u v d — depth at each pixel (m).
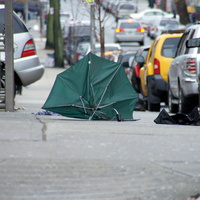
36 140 18.09
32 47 34.75
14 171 14.47
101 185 13.73
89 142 18.19
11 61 28.89
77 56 90.62
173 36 42.28
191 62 34.94
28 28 38.16
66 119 25.17
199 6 137.75
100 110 24.97
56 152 16.56
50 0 119.94
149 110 43.09
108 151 17.03
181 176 14.72
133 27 121.12
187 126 24.11
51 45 121.44
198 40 32.78
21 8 176.25
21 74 34.50
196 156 16.94
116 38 121.19
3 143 17.44
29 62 34.56
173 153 17.23
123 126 22.75
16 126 20.75
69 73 24.81
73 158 15.96
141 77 46.28
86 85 24.73
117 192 13.30
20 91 48.88
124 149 17.45
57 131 19.97
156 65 41.84
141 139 19.27
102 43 53.41
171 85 38.91
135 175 14.63
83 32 92.81
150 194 13.30
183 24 97.25
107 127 22.02
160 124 24.70
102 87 24.94
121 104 25.27
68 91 24.73
